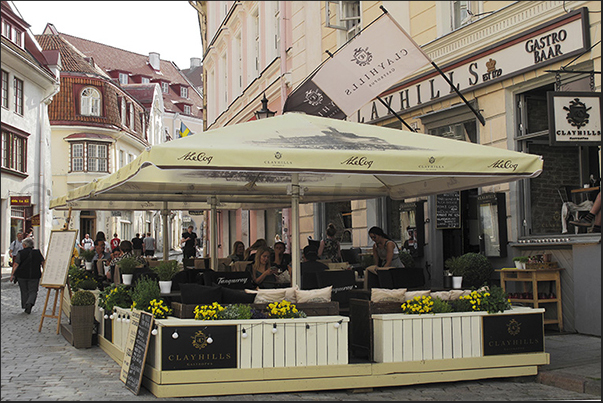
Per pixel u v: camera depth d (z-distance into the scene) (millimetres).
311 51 18344
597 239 9117
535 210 10516
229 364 6398
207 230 31812
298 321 6566
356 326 7266
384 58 10922
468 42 11688
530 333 7258
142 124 55625
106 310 8977
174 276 8828
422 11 13422
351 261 14344
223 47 30766
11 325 12344
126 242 13008
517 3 10453
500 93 11008
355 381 6645
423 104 12945
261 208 14836
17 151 30891
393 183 10336
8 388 6766
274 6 22844
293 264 8016
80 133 44531
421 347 6883
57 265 11484
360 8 15875
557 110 8336
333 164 6469
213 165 6160
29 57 31359
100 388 6742
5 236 29062
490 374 7066
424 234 13141
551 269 9688
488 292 7293
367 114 15141
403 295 7125
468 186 8945
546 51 9938
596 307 9172
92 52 73312
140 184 10148
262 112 11938
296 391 6523
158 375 6301
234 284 9086
